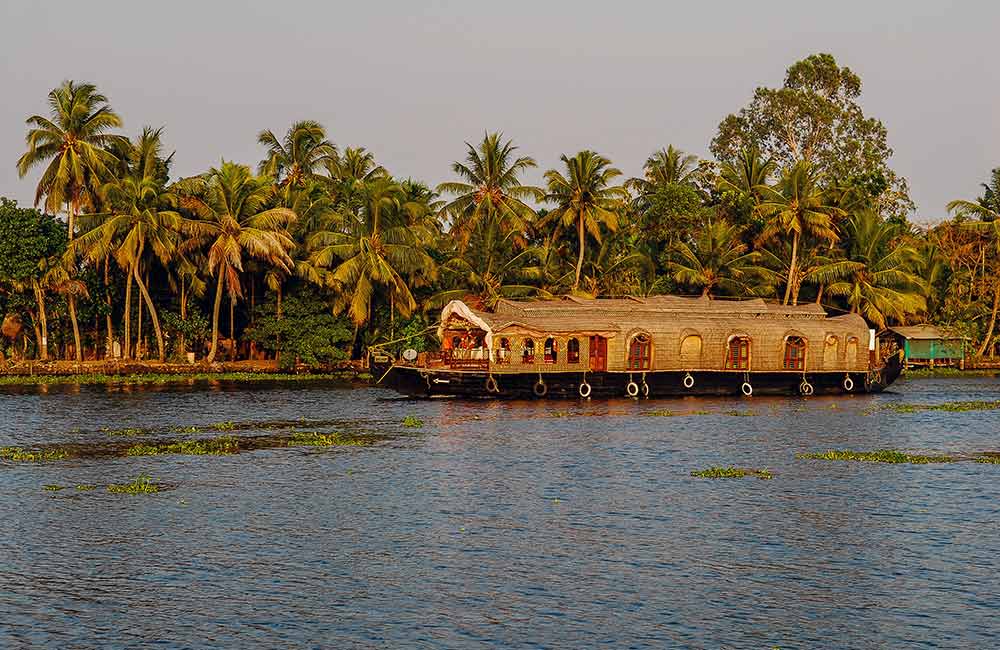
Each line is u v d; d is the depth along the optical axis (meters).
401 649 19.70
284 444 41.91
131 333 82.19
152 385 69.38
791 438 44.84
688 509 30.14
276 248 73.00
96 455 39.00
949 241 97.44
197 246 75.00
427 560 24.98
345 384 71.50
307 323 78.12
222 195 73.81
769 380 67.88
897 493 32.38
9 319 75.56
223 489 32.72
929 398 66.19
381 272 76.06
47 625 20.83
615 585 23.19
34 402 57.97
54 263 72.62
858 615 21.42
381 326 82.44
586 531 27.64
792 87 121.56
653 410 56.22
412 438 43.91
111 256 76.75
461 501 31.16
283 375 77.62
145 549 25.81
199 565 24.53
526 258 84.62
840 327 68.94
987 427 49.25
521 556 25.31
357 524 28.33
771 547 26.14
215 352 77.81
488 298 80.06
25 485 33.22
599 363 63.69
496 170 83.81
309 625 20.84
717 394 66.75
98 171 72.12
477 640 20.14
